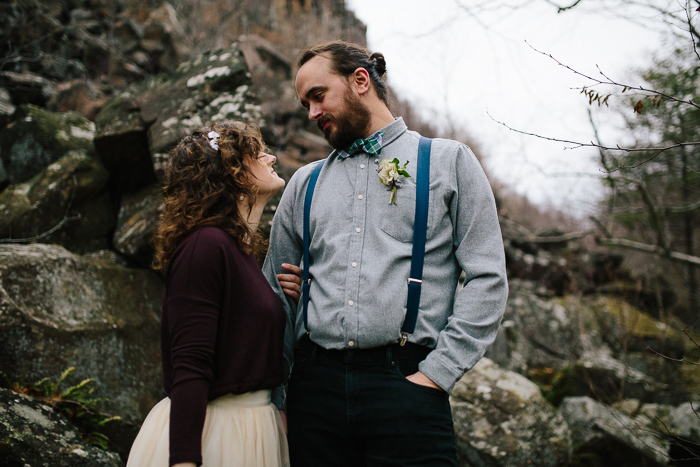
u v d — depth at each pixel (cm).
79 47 622
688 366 460
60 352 246
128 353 274
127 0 741
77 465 196
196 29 802
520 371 497
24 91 499
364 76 163
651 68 447
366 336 142
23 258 260
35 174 363
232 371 137
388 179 151
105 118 352
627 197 623
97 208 347
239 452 134
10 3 569
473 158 160
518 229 771
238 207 152
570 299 612
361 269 147
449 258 156
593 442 337
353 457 150
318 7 1109
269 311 145
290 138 676
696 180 561
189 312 130
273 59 847
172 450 118
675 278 658
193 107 331
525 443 306
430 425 138
